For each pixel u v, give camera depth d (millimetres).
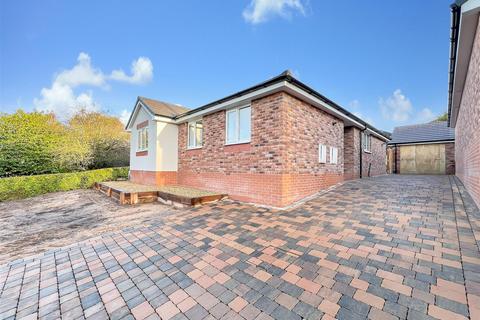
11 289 2998
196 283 2822
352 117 10008
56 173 14055
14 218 7234
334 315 2057
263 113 6867
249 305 2314
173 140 11844
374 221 4430
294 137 6754
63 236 5211
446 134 16016
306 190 7242
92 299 2654
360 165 12039
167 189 9508
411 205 5297
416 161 16953
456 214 4418
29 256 4117
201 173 9773
